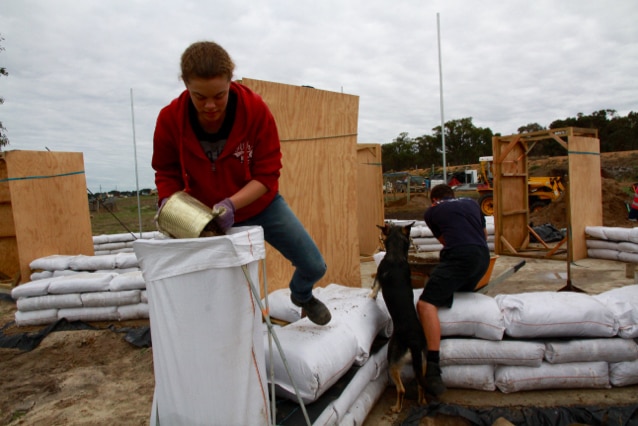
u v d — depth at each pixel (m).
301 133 4.72
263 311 2.05
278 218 2.41
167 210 1.98
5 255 7.52
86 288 5.18
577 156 7.95
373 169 9.20
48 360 4.37
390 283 3.27
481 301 3.34
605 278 6.54
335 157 5.02
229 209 1.99
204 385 1.94
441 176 31.36
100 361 4.29
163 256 1.91
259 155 2.18
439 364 3.22
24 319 5.25
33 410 3.37
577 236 7.99
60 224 7.10
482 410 3.04
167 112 2.08
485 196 16.19
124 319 5.19
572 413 2.96
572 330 3.17
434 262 4.65
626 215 13.12
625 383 3.22
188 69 1.71
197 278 1.88
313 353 2.58
